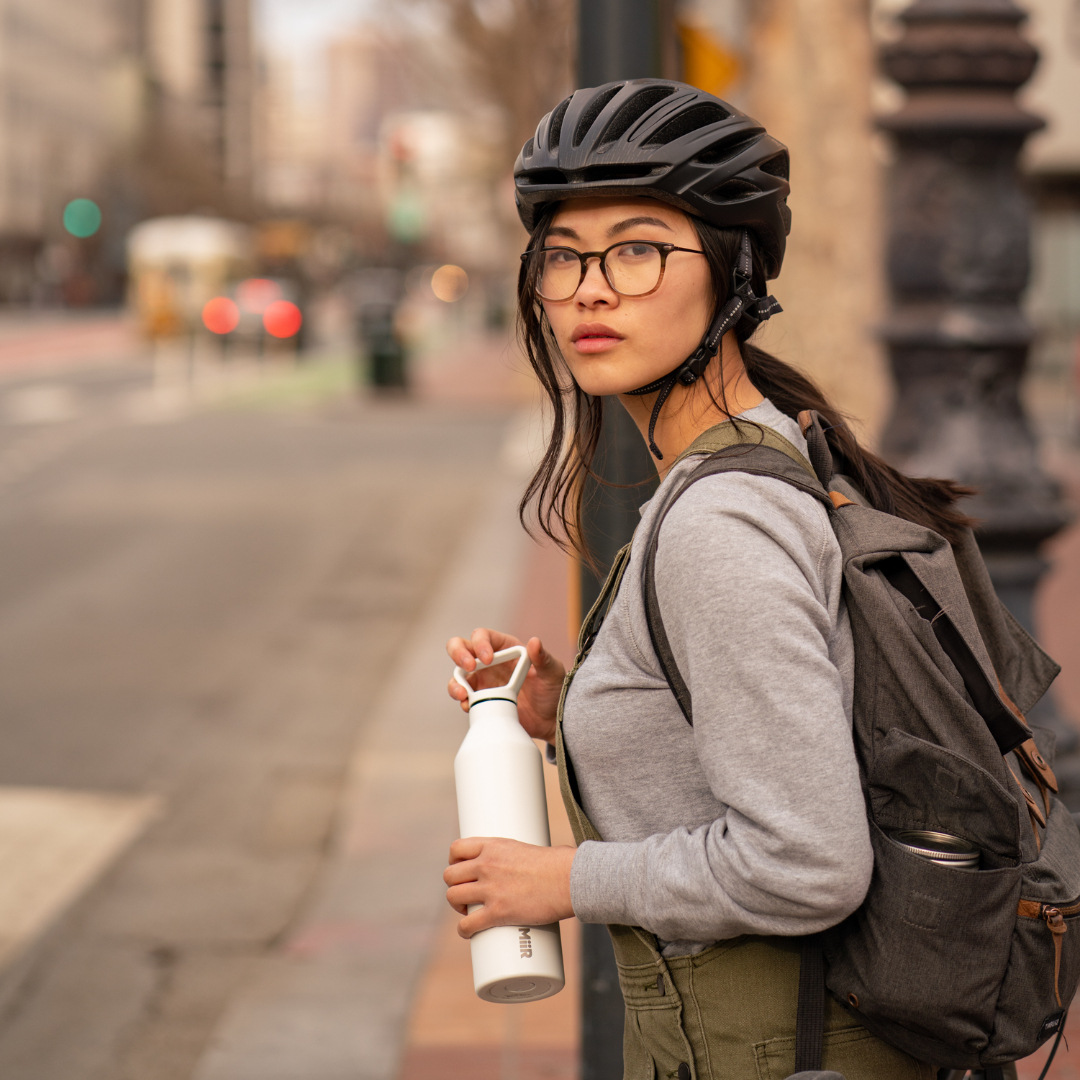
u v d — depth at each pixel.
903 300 7.47
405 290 59.31
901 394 7.54
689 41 7.24
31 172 139.75
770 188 2.59
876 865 2.34
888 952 2.31
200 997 6.55
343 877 7.84
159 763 10.01
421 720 10.77
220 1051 5.82
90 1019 6.36
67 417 34.94
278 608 14.87
